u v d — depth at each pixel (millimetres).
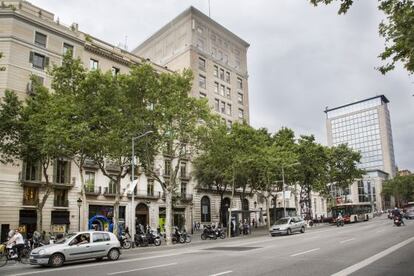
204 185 45906
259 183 44312
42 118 22703
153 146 29297
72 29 39000
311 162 47156
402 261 11672
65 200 35531
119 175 26688
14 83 32969
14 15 33938
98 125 24328
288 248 17188
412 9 9258
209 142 30203
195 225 48531
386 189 113625
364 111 143000
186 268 11570
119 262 14656
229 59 62438
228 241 26484
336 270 10234
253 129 38219
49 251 14352
